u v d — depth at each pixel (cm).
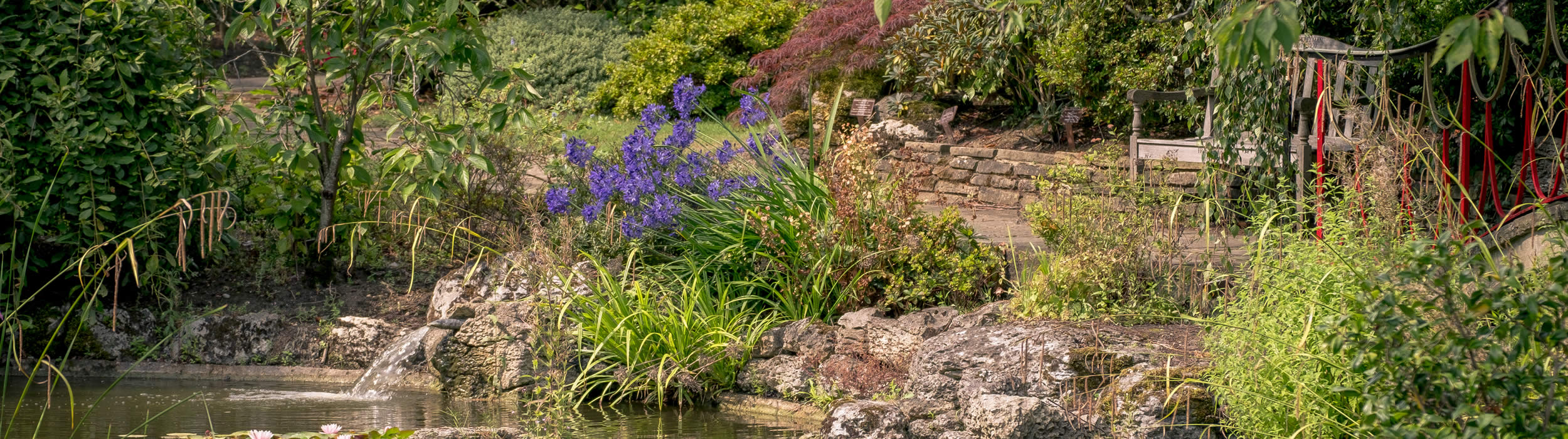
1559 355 295
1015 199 1021
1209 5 705
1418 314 277
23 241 668
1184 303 553
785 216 689
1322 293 395
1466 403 270
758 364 618
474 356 643
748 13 1734
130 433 518
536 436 525
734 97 1739
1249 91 672
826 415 516
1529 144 534
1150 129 1105
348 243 771
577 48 1814
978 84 1127
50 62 677
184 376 695
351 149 755
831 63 1371
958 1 1048
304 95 723
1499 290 264
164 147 706
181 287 749
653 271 693
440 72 779
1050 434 453
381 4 693
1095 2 1020
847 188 663
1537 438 261
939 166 1112
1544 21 658
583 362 633
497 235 780
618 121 1712
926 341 555
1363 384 354
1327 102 577
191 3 734
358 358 699
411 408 601
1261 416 399
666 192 729
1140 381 461
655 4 2020
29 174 673
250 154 785
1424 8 722
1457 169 700
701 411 597
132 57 703
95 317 702
